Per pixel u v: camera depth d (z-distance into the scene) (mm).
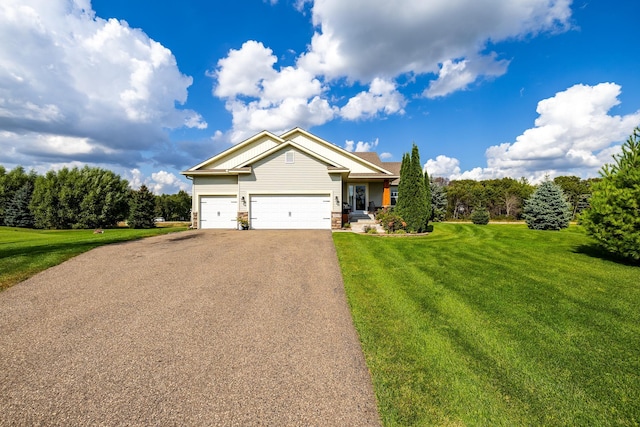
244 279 6973
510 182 48906
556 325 4820
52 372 3414
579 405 3031
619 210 8688
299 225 16328
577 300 5902
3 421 2678
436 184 28812
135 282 6641
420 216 15219
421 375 3484
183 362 3672
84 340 4160
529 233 15500
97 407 2871
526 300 5879
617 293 6301
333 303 5656
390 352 3984
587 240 12883
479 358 3863
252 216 16391
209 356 3820
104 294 5914
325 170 16281
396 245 11156
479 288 6547
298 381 3348
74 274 7113
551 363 3771
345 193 20969
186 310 5234
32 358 3697
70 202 26703
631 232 8523
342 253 9562
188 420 2725
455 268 8117
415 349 4062
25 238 13875
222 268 7816
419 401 3051
